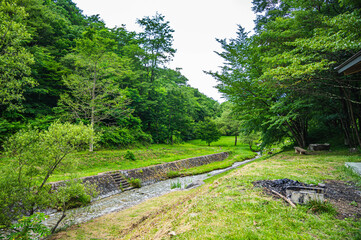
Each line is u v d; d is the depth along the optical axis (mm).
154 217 6496
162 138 33062
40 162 6738
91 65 19859
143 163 18609
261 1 17266
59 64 21938
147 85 32375
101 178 12859
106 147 22000
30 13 23094
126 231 6121
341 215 3463
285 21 10875
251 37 13227
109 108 23531
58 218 8508
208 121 42656
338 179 5855
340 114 12352
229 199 4637
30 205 6484
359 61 4484
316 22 9773
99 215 8828
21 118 18188
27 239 4922
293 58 7922
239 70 14898
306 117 14656
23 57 10305
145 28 35594
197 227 3496
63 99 18016
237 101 14789
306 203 3951
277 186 5285
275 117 13359
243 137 36875
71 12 38781
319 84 10180
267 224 3250
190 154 26641
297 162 9383
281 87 10008
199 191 7656
